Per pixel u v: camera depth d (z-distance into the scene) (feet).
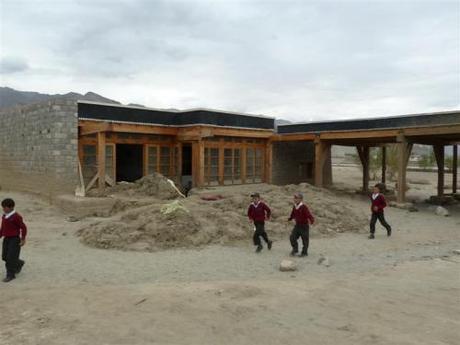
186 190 78.02
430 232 49.11
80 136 65.46
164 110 75.51
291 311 22.02
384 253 38.06
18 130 74.23
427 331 19.84
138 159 75.41
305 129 84.43
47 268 30.89
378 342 18.42
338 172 157.38
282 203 51.80
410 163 184.75
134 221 42.04
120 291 24.85
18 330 18.97
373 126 72.28
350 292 25.80
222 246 38.70
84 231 42.27
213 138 79.00
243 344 17.92
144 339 18.12
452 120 61.26
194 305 22.44
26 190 71.31
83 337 18.22
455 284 28.45
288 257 35.50
